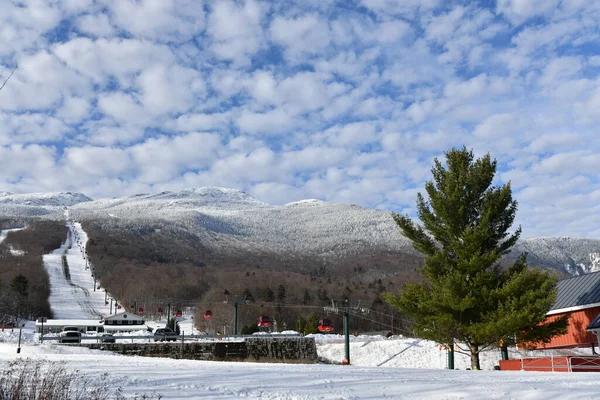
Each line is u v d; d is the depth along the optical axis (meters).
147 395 13.27
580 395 13.93
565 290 38.16
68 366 20.95
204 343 51.34
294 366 23.31
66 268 160.50
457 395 14.08
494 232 31.70
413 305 31.78
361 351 52.28
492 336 28.39
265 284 132.62
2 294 104.38
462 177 32.34
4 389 11.02
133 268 156.88
